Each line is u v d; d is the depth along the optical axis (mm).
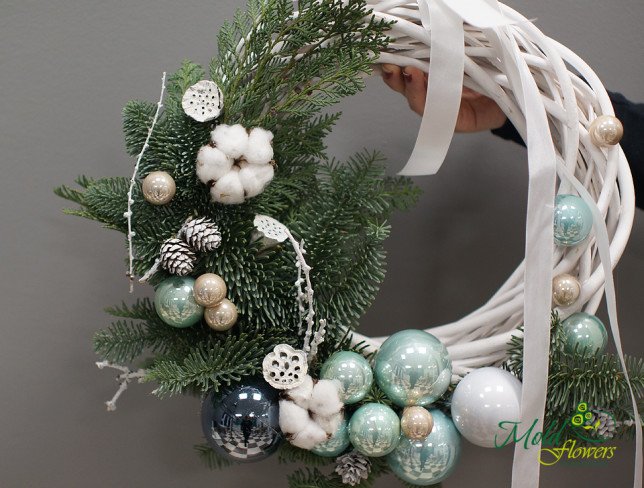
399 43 737
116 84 883
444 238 955
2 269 890
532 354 607
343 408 646
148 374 631
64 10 868
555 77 718
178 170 653
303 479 715
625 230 696
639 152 793
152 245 657
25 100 875
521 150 949
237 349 648
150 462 927
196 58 889
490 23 636
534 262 615
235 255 655
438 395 647
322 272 678
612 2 923
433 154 708
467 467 952
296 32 679
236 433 624
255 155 637
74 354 906
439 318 963
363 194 711
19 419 903
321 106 680
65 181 889
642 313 968
